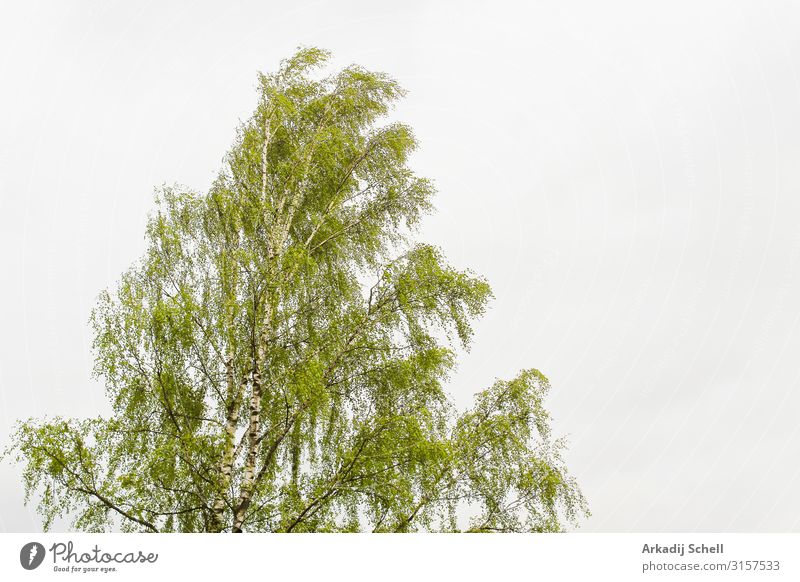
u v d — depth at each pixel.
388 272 10.61
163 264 10.11
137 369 9.24
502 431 10.29
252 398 9.74
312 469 10.23
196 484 8.88
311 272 10.82
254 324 9.88
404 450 9.18
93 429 8.62
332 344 10.45
